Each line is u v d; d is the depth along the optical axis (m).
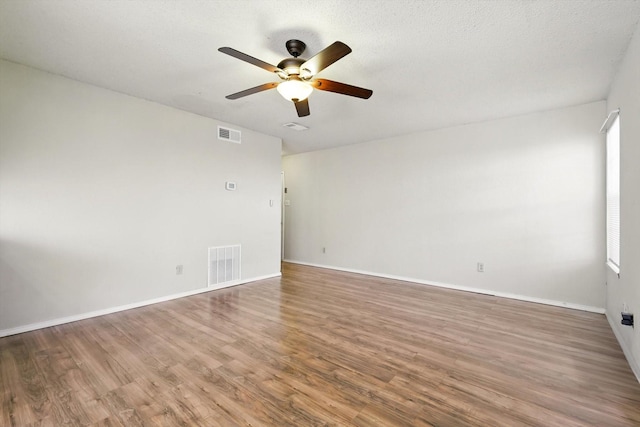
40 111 2.79
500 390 1.92
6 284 2.64
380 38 2.19
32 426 1.58
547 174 3.70
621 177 2.55
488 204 4.11
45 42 2.31
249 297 3.90
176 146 3.79
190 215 3.95
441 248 4.52
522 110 3.70
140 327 2.88
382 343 2.57
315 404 1.77
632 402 1.80
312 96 3.26
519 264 3.88
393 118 4.03
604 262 3.36
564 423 1.62
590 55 2.41
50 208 2.86
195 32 2.16
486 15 1.92
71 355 2.32
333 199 5.82
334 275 5.25
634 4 1.80
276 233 5.13
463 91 3.13
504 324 3.02
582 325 3.00
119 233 3.31
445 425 1.61
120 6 1.89
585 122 3.47
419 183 4.73
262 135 4.87
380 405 1.77
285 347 2.48
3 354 2.33
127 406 1.74
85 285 3.08
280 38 2.21
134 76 2.89
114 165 3.27
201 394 1.86
